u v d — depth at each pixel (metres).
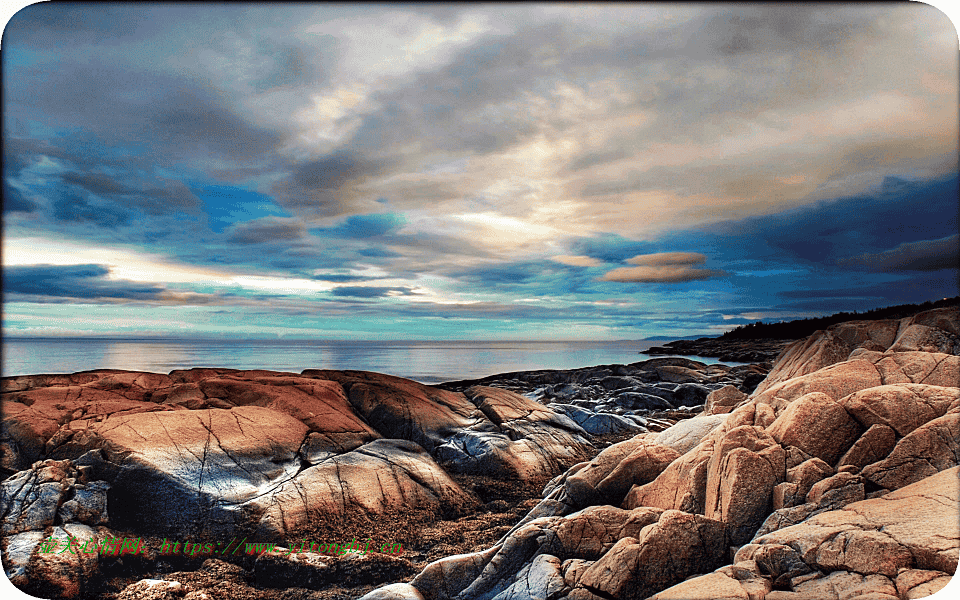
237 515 6.12
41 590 4.82
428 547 6.19
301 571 5.41
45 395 8.41
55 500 5.77
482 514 7.24
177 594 5.02
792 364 9.62
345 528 6.34
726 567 4.03
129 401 8.50
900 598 3.28
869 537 3.71
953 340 7.51
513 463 8.74
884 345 8.50
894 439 4.94
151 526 6.03
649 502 5.93
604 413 12.88
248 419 7.78
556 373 22.62
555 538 5.00
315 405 8.98
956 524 3.68
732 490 4.90
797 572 3.80
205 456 6.77
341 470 7.11
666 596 3.73
